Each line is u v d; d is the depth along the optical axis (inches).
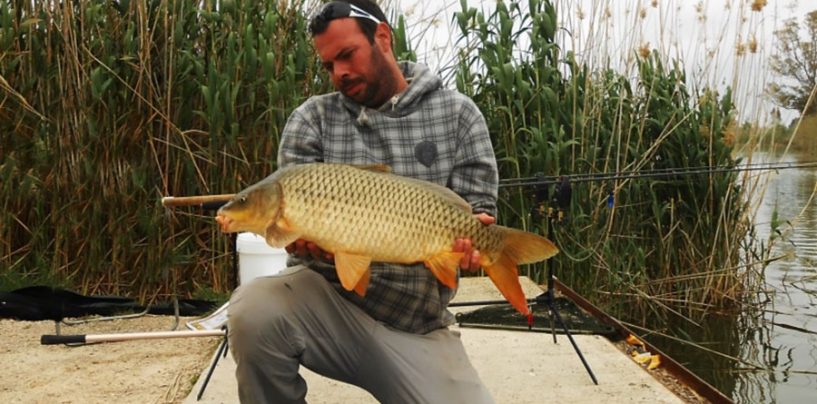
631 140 187.3
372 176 61.4
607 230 177.3
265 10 173.2
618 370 103.2
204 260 162.7
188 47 163.3
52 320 138.9
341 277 59.8
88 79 158.7
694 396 98.0
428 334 70.3
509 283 64.8
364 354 67.2
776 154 193.5
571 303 144.0
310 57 170.1
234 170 162.9
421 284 68.7
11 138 163.8
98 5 160.2
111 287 160.6
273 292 64.7
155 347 121.8
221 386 97.7
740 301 177.8
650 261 187.6
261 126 164.9
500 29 181.2
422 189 62.2
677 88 189.5
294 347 64.9
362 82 67.9
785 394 121.2
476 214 66.8
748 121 185.6
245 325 63.5
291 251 65.9
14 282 154.6
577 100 183.3
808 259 201.0
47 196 162.9
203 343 123.1
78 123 159.3
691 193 183.3
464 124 70.9
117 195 159.3
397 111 69.5
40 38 162.4
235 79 162.4
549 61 184.5
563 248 173.6
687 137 183.5
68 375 108.7
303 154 70.9
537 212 111.7
